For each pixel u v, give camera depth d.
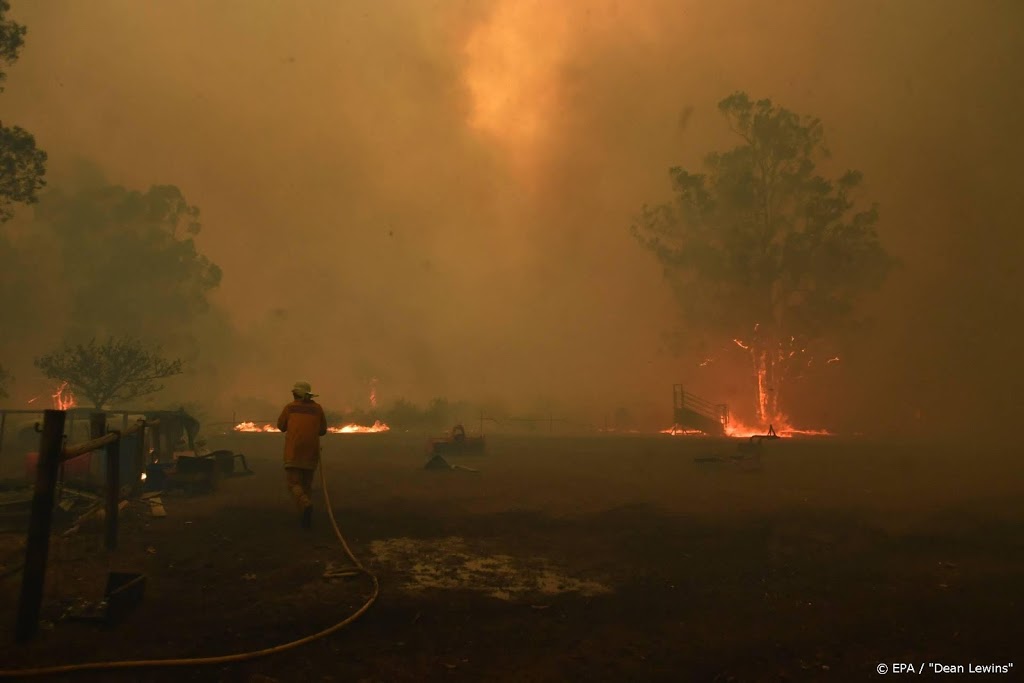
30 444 18.41
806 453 22.23
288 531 8.10
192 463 10.73
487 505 10.42
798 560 7.40
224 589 5.73
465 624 5.14
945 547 8.09
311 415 8.78
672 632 5.12
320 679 4.01
